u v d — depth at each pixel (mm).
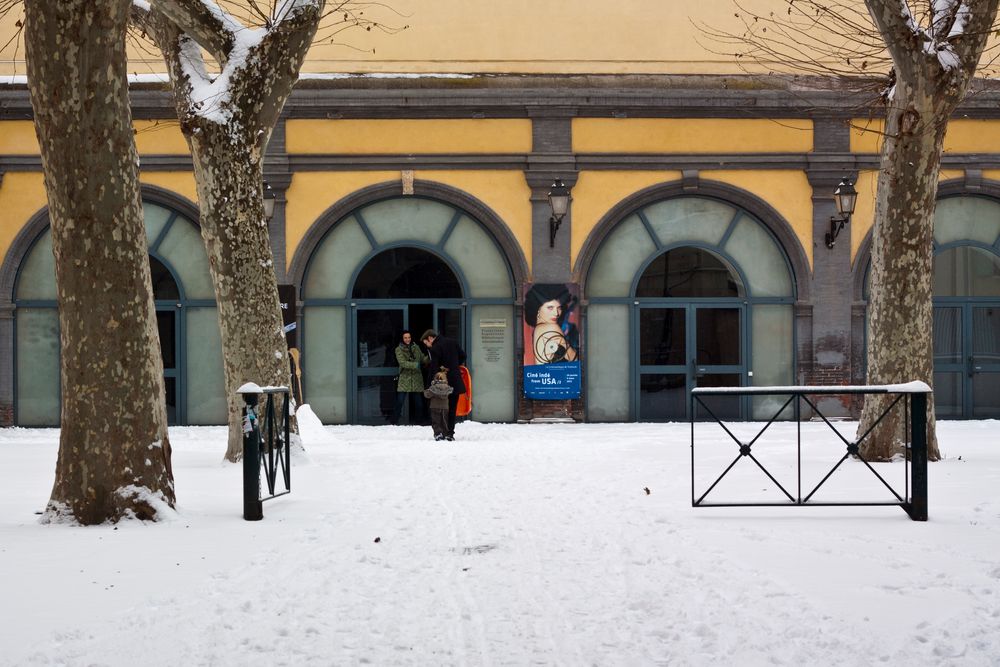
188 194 23656
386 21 23844
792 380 24281
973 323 24766
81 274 10055
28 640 5867
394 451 17594
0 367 23484
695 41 24125
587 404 24125
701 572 7520
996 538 8992
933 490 11953
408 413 23875
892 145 14734
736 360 24250
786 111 24094
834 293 24203
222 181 14984
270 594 7000
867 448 15023
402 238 23969
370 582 7402
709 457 15797
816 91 24031
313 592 7082
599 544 8805
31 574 7734
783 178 24188
